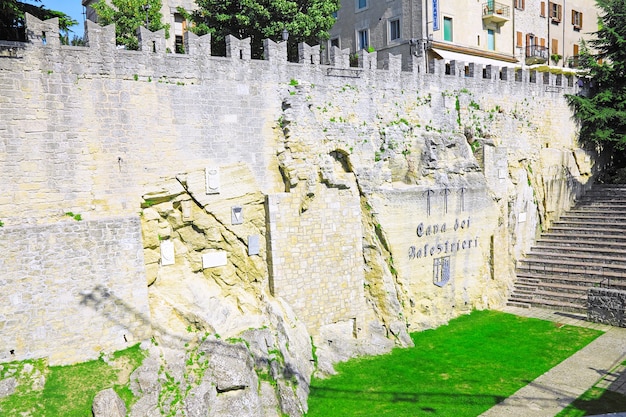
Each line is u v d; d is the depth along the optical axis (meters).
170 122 21.94
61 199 19.78
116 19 35.31
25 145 19.09
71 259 19.08
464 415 19.59
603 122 40.03
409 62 30.41
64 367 18.67
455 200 30.58
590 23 56.62
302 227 24.84
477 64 33.34
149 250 21.41
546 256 35.16
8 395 16.84
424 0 39.38
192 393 18.14
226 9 33.19
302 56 25.47
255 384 19.70
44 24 19.28
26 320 18.34
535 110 37.38
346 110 26.98
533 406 20.16
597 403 20.27
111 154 20.69
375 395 21.22
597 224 35.91
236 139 23.56
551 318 30.20
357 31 44.81
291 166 24.36
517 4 46.75
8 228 18.06
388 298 26.80
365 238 27.16
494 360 24.48
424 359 24.69
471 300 31.67
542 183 37.56
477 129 33.31
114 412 16.66
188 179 22.28
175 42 41.81
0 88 18.58
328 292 25.69
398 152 28.88
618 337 26.97
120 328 19.91
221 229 23.14
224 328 21.44
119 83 20.75
